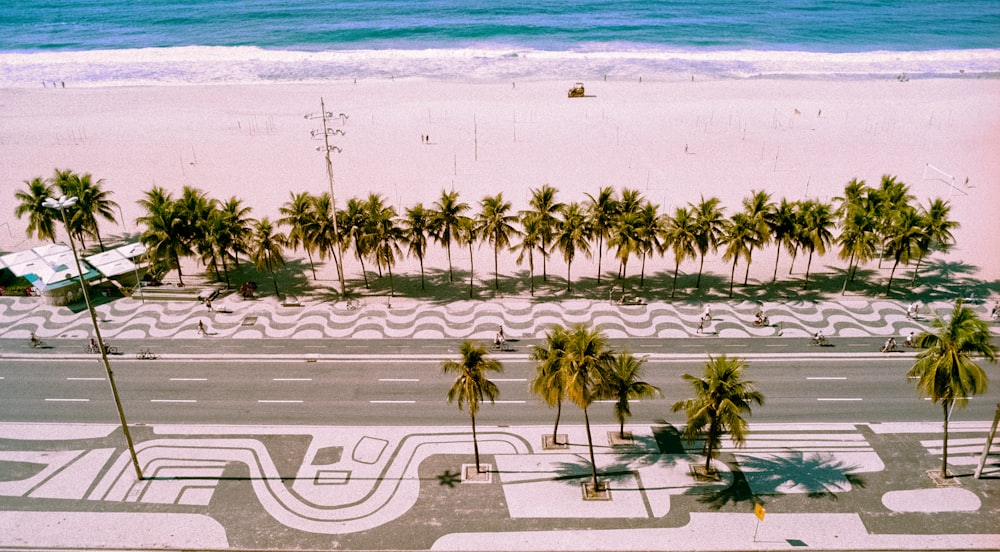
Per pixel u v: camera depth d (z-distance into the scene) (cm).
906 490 4847
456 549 4416
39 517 4666
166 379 6238
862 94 15662
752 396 4559
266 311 7494
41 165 11381
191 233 7712
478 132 13075
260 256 7475
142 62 19525
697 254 8838
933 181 10750
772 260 8669
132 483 4962
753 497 4803
